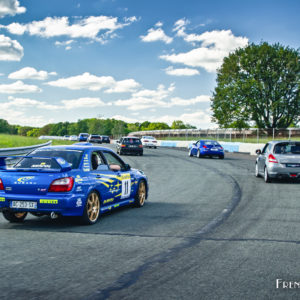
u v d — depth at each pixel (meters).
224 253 4.63
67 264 4.14
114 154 7.67
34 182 5.99
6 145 27.08
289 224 6.42
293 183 12.77
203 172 16.62
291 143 12.83
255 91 45.69
